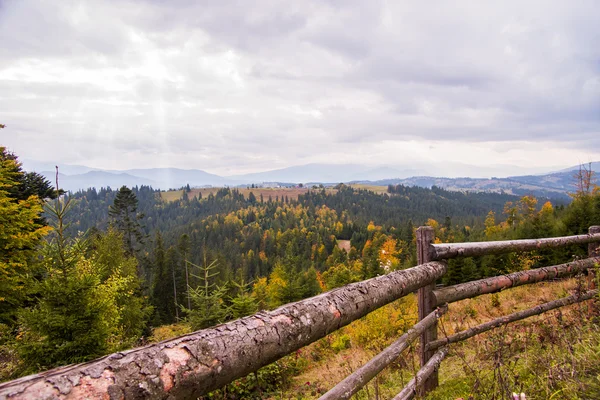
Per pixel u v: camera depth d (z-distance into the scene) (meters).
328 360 7.79
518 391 2.31
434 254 3.13
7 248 10.70
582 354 2.74
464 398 2.61
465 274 22.44
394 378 4.25
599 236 4.70
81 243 7.65
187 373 1.09
